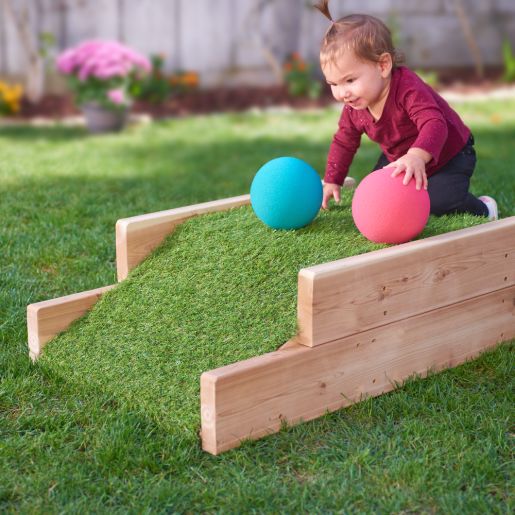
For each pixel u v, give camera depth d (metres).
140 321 3.43
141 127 10.38
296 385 2.98
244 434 2.88
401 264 3.19
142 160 8.13
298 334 3.04
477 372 3.48
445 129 3.66
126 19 11.73
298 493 2.60
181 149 8.80
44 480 2.70
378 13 12.48
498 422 3.00
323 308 2.98
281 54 12.30
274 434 2.96
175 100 11.64
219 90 11.98
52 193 6.29
